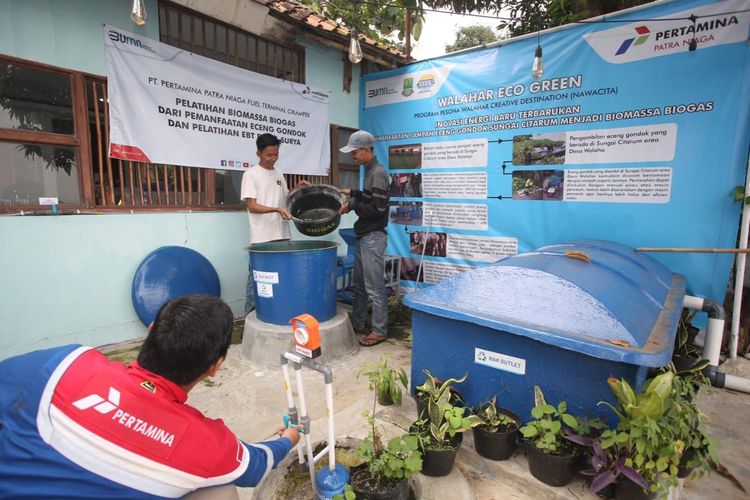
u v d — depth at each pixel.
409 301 2.10
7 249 2.74
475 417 1.80
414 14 4.76
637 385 1.55
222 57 3.79
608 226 3.37
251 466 1.18
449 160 4.26
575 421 1.57
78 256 3.05
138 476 0.94
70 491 0.90
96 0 2.98
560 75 3.46
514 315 1.80
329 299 3.24
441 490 1.67
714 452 1.54
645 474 1.45
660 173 3.10
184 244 3.64
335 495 1.39
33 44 2.75
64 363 0.98
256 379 2.81
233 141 3.87
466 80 4.04
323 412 2.38
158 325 1.03
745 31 2.70
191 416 1.02
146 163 3.37
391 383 2.22
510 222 3.91
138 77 3.21
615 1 3.71
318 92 4.57
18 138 2.75
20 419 0.93
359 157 3.37
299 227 3.27
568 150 3.49
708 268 2.98
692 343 2.82
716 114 2.85
